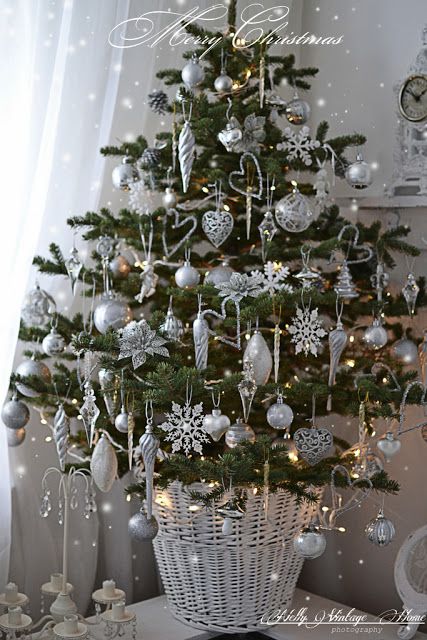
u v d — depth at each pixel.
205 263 1.81
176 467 1.53
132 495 2.04
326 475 1.59
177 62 2.06
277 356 1.57
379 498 2.09
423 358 1.73
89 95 1.89
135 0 1.96
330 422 2.18
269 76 1.76
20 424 1.69
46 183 1.75
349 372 1.69
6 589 1.73
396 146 2.00
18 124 1.73
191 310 1.79
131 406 1.55
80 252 1.95
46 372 1.72
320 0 2.26
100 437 1.75
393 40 2.07
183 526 1.71
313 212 1.67
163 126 2.07
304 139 1.68
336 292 1.60
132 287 1.75
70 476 1.99
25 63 1.74
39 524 1.97
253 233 1.76
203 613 1.79
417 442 2.01
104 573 2.13
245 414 1.55
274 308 1.54
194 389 1.50
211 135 1.69
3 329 1.71
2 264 1.72
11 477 1.93
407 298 1.70
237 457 1.50
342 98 2.19
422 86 1.94
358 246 1.73
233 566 1.72
